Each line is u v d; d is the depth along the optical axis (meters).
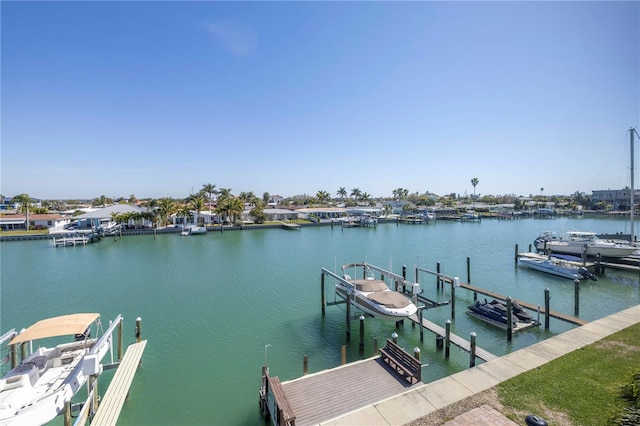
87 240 57.88
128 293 27.98
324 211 101.44
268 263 40.62
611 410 8.48
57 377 12.57
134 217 72.50
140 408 12.77
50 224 72.38
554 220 101.06
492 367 10.99
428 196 164.62
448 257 43.47
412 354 16.81
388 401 9.32
